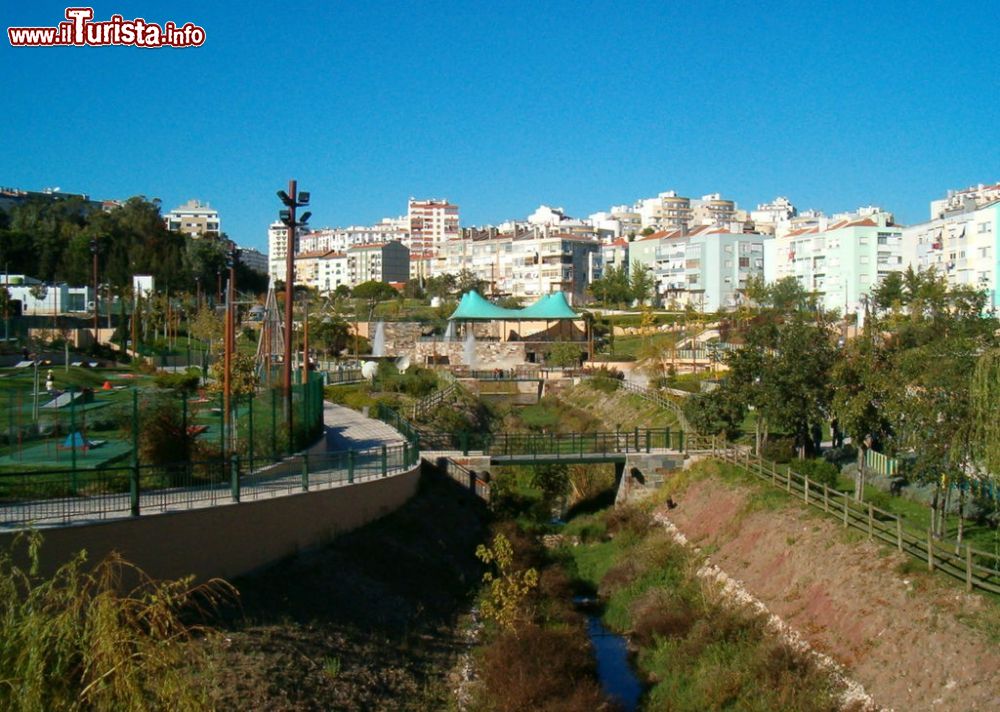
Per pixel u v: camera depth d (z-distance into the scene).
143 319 93.44
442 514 38.38
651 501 42.03
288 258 36.00
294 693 20.92
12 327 79.19
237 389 46.34
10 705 11.31
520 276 195.00
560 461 42.94
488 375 88.50
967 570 23.31
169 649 12.44
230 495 27.25
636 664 27.88
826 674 23.62
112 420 37.53
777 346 42.78
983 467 27.56
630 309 144.38
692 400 50.97
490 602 29.62
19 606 12.60
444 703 23.44
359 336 107.94
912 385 30.14
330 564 28.73
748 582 30.02
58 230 136.00
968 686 20.58
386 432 48.50
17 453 31.48
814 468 36.03
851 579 26.19
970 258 105.88
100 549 21.95
